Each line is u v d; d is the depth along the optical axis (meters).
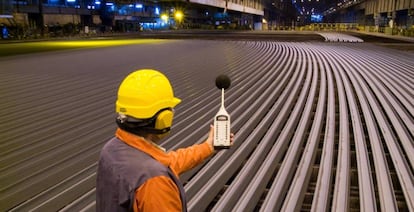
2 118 5.12
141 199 1.13
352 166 3.94
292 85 7.70
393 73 9.14
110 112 5.47
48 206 2.86
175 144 4.21
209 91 6.97
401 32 35.09
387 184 3.13
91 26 40.25
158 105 1.25
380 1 58.47
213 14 65.88
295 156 3.83
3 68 9.86
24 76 8.49
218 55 13.29
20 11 30.70
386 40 24.92
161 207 1.13
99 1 41.94
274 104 6.08
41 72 9.12
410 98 6.18
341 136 4.38
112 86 7.36
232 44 19.70
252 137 4.45
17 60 11.73
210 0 45.84
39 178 3.35
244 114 5.39
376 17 54.69
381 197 2.91
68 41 23.48
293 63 11.34
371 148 4.16
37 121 5.01
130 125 1.25
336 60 12.30
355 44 20.73
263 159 3.86
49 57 12.64
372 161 4.07
